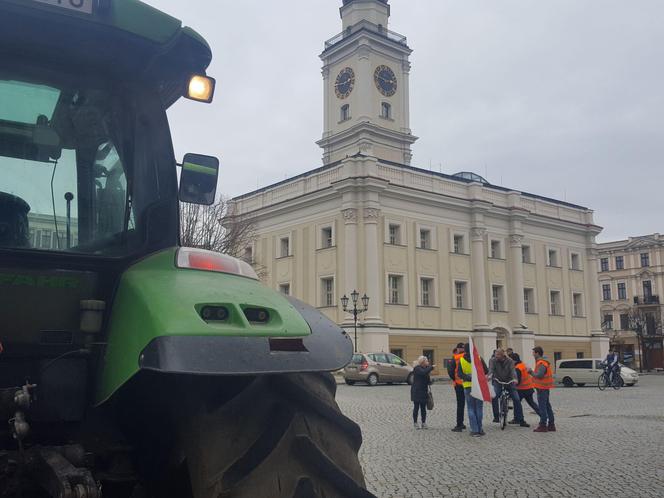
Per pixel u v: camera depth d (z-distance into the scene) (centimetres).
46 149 258
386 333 3591
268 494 204
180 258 249
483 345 4056
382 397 2259
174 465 237
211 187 297
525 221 4509
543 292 4591
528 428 1339
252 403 218
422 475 802
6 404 229
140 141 273
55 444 252
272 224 4250
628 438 1157
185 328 207
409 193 3869
